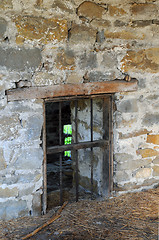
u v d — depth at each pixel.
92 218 2.72
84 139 3.67
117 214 2.79
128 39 2.93
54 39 2.58
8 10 2.38
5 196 2.63
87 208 2.94
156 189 3.34
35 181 2.71
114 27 2.83
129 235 2.41
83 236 2.40
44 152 2.74
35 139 2.65
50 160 6.20
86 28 2.70
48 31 2.54
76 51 2.70
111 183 3.18
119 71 2.96
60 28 2.58
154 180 3.36
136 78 3.06
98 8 2.70
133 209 2.89
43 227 2.54
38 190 2.74
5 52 2.43
